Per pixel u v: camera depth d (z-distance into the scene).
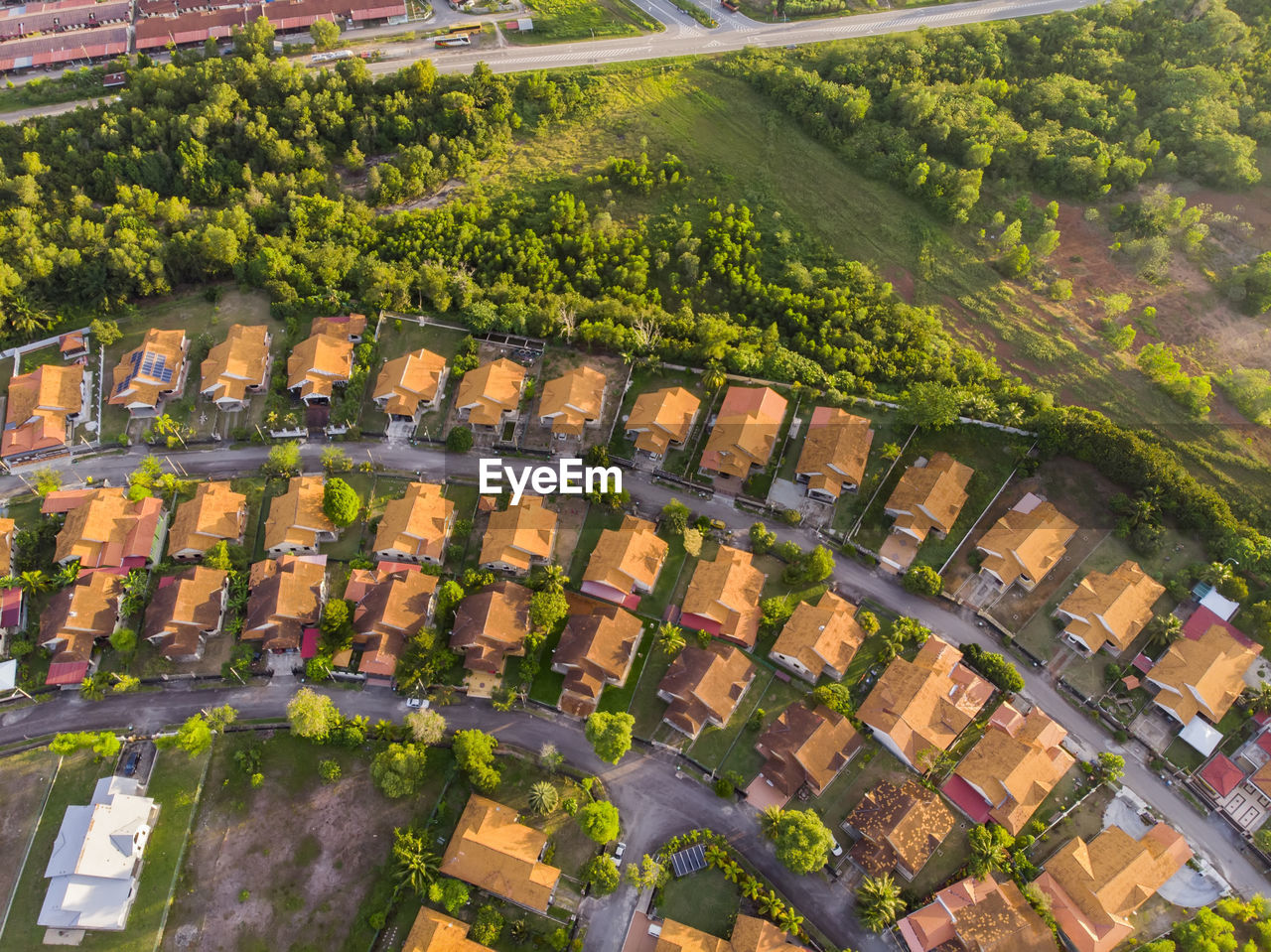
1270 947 82.88
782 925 83.38
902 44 177.25
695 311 142.38
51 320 131.62
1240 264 144.25
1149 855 87.69
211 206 156.12
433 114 168.25
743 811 92.31
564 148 168.62
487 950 81.69
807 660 98.75
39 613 103.62
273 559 108.69
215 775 92.75
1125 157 155.62
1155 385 129.00
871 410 124.50
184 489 115.94
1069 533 110.00
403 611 102.12
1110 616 101.69
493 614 101.00
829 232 154.50
